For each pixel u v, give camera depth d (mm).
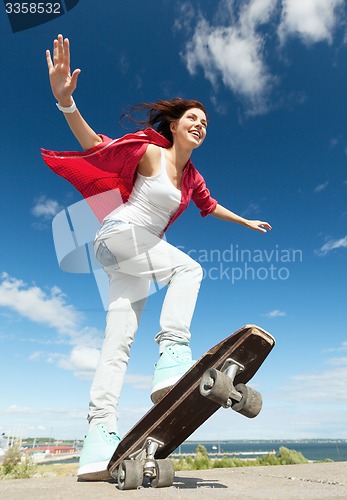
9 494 1685
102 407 2211
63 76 2037
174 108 2613
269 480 2322
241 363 1729
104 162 2326
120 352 2312
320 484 2154
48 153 2326
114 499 1508
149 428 1853
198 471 3131
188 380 1715
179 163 2551
